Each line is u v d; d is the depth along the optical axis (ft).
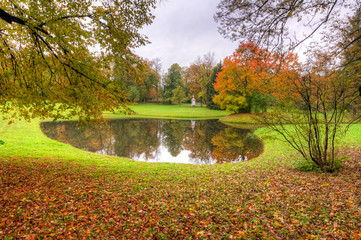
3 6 16.42
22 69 19.88
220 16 14.67
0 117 72.38
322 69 16.83
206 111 154.81
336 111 20.56
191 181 21.63
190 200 16.42
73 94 19.80
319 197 15.03
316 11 13.07
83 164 28.02
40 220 13.00
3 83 20.12
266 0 13.32
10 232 11.51
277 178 20.56
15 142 40.16
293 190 16.87
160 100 234.58
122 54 19.66
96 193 17.65
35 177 21.03
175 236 11.62
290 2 12.98
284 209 13.80
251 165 28.27
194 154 42.32
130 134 65.98
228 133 68.95
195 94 212.02
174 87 225.56
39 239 11.10
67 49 18.61
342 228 11.08
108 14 18.83
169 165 30.55
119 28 19.06
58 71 19.30
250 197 16.37
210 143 53.01
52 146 41.01
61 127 74.74
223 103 115.34
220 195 17.24
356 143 34.06
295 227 11.64
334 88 18.78
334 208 13.10
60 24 16.34
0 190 17.13
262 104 103.14
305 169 22.53
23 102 19.65
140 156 40.86
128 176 23.30
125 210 14.71
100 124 23.73
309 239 10.44
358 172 19.71
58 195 16.90
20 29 17.67
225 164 31.24
